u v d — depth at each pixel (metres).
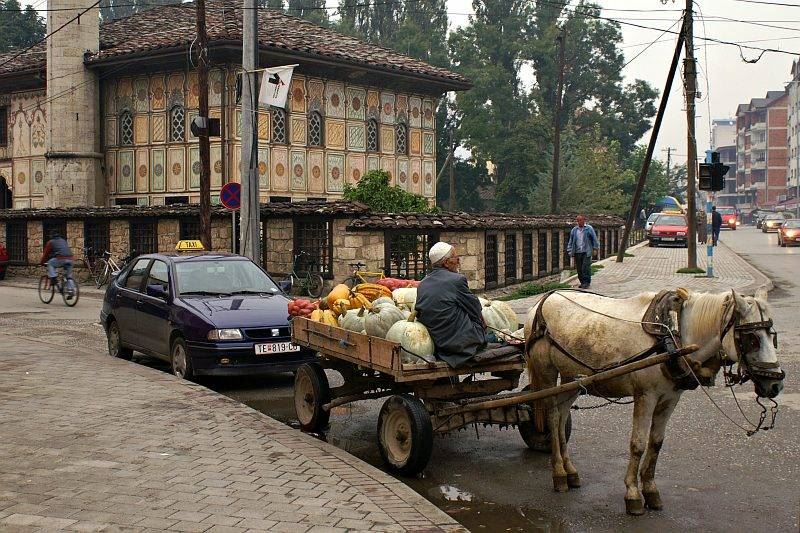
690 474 7.91
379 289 9.48
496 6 68.88
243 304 12.27
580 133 72.19
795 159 126.88
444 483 7.80
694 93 29.64
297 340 9.81
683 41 28.55
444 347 7.89
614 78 71.88
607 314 7.18
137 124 35.28
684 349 6.39
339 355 8.79
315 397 9.46
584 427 9.74
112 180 36.25
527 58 68.12
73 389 10.84
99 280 29.23
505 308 8.91
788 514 6.81
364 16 77.56
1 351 14.04
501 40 67.44
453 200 61.53
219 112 32.56
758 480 7.69
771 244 54.50
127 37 37.41
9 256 34.75
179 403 10.03
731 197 171.75
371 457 8.66
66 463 7.48
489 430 9.91
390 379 8.73
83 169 35.84
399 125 39.25
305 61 32.97
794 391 11.18
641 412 6.85
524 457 8.69
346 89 36.41
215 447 8.06
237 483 6.92
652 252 43.75
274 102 20.20
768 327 6.22
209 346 11.60
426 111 40.81
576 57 70.62
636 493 6.88
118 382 11.31
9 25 64.38
